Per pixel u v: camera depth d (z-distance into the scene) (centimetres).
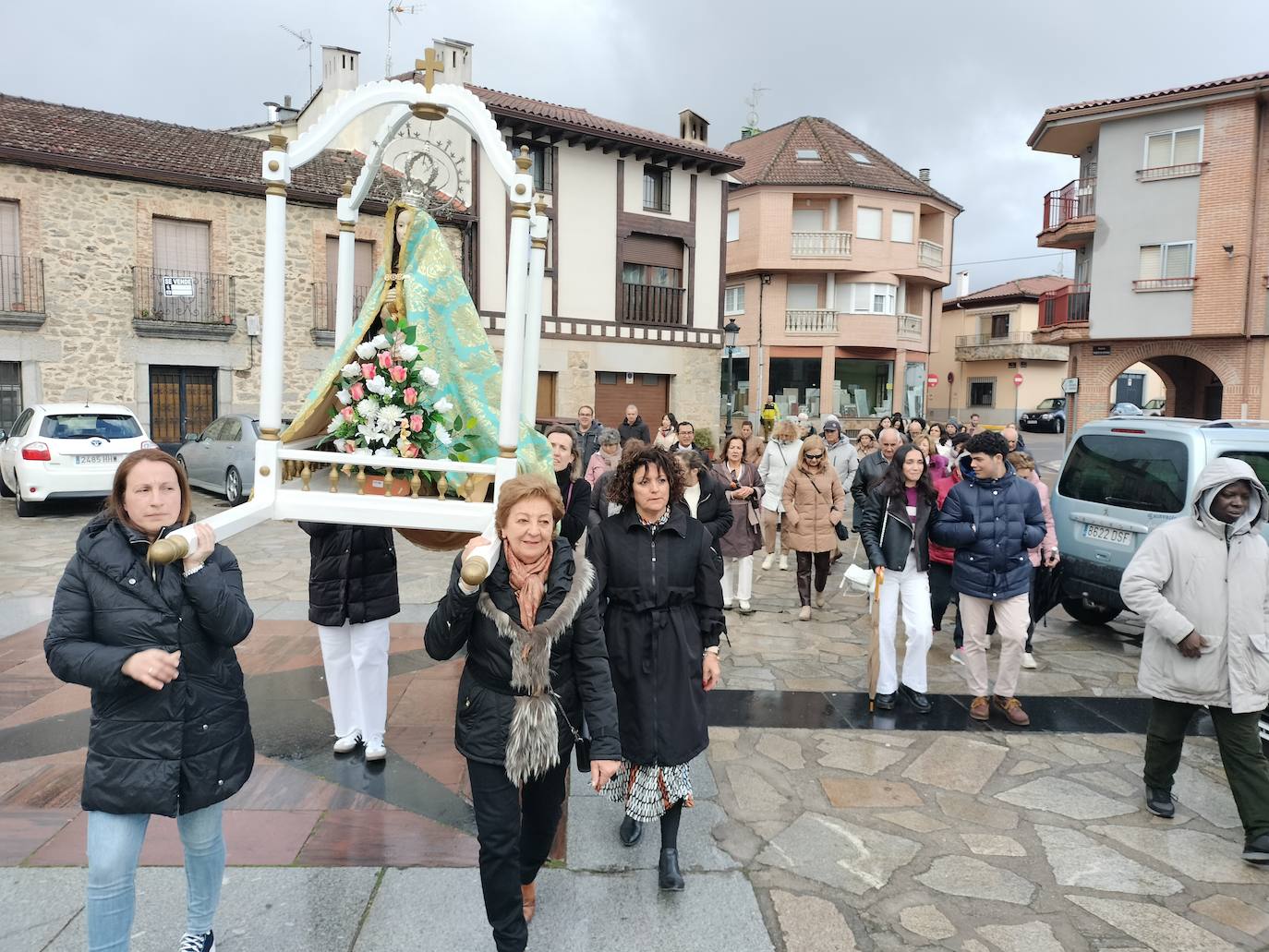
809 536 748
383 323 379
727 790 410
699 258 2389
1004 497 499
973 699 524
